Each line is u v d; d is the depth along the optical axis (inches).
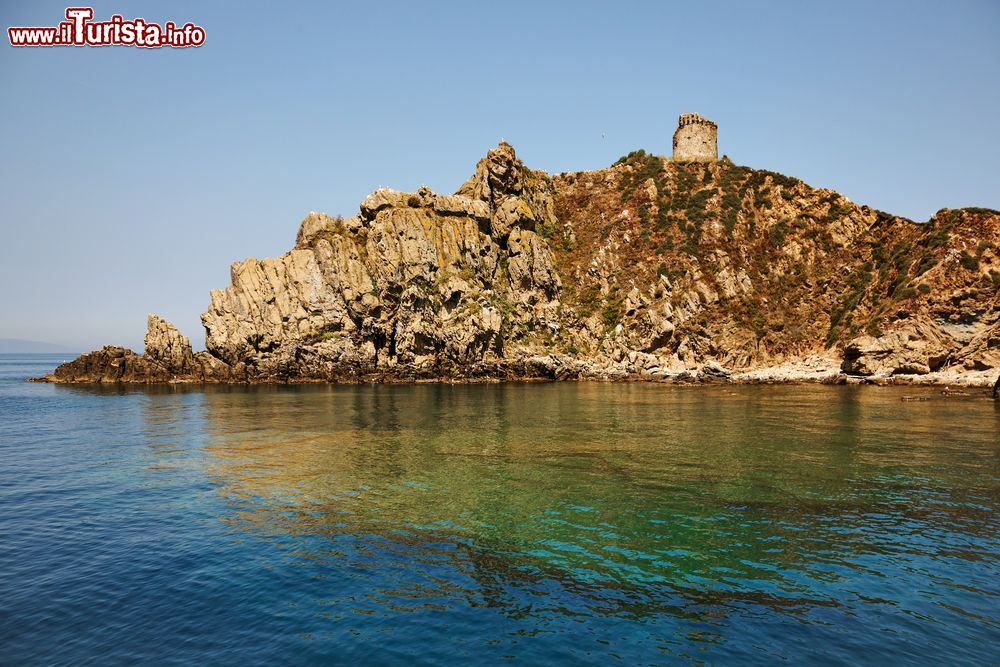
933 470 1040.2
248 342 3617.1
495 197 4185.5
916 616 504.4
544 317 3882.9
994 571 597.6
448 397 2608.3
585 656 447.2
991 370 2790.4
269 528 750.5
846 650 451.2
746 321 3695.9
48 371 7278.5
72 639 480.4
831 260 3914.9
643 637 474.0
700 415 1875.0
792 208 4175.7
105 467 1132.5
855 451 1222.9
